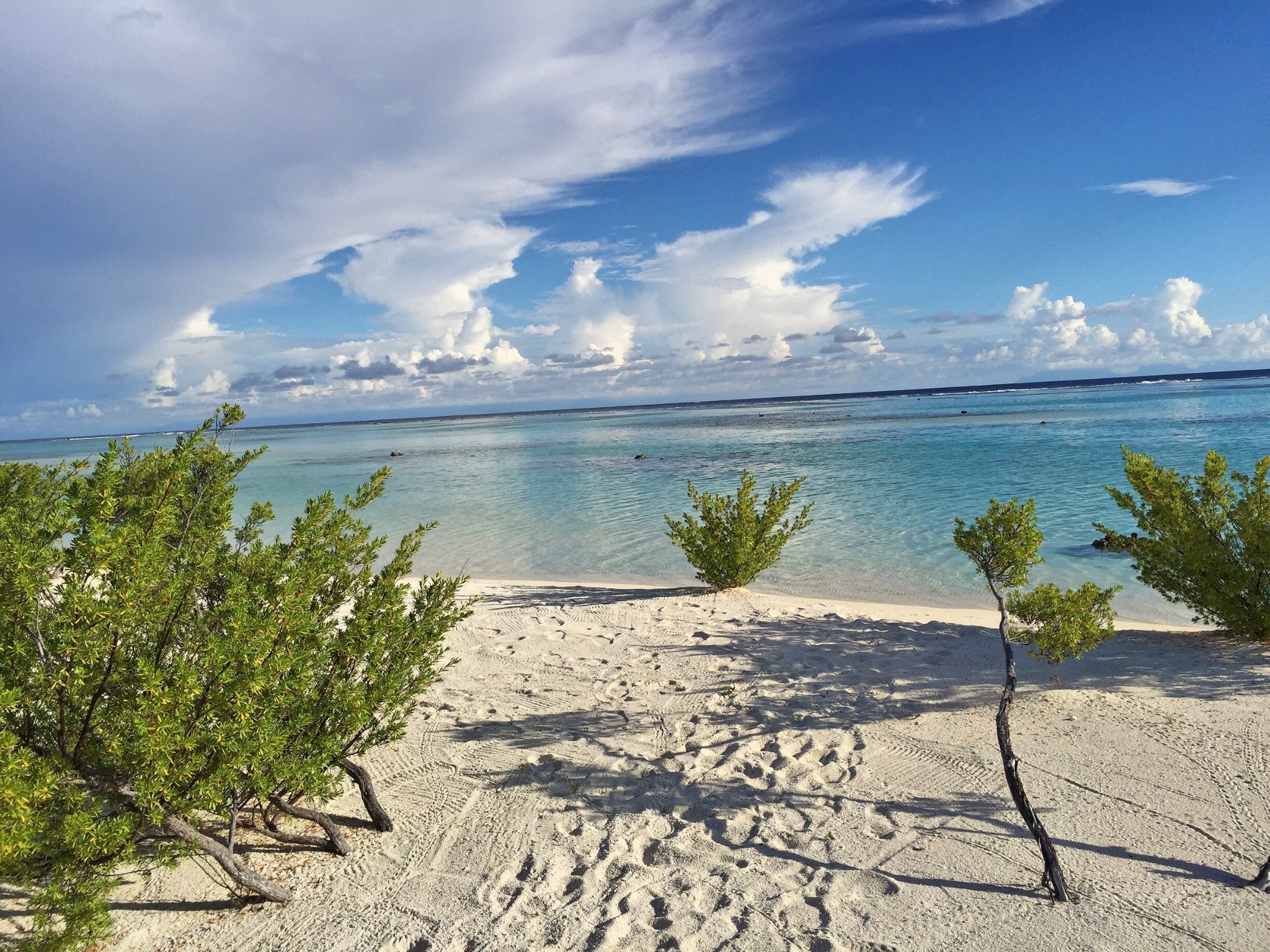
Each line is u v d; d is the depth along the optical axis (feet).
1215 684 21.57
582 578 45.21
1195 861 13.64
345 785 18.45
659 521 64.44
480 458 156.25
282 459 193.67
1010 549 17.44
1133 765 17.19
